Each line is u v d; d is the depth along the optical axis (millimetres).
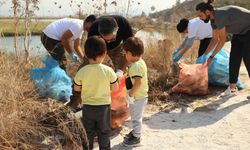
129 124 5082
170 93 6379
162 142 4582
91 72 3875
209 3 5824
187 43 6711
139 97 4375
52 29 5609
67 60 6262
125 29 4832
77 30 5465
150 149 4391
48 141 4234
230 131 4938
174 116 5484
